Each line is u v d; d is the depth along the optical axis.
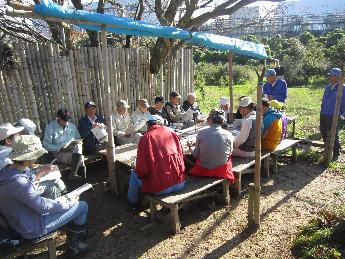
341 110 6.55
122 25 4.44
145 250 3.94
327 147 6.29
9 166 3.27
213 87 19.08
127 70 7.43
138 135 6.38
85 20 4.01
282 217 4.55
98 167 6.45
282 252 3.81
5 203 3.22
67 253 3.81
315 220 4.17
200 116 7.79
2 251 3.23
